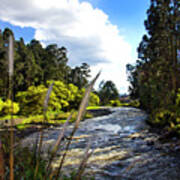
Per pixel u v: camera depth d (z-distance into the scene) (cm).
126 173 352
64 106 1830
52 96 1409
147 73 2472
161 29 1938
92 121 1340
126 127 1002
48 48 4222
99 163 407
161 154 462
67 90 1967
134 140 649
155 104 1611
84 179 194
